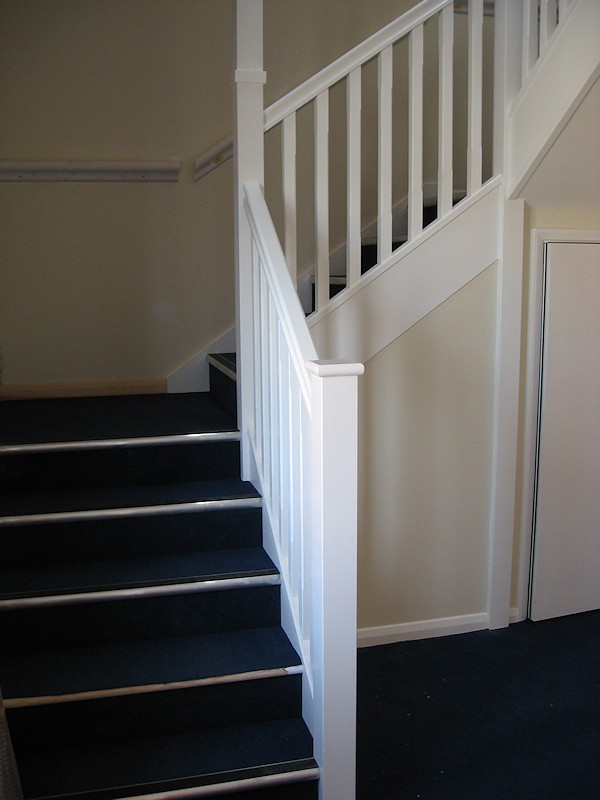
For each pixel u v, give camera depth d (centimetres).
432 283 299
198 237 367
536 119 284
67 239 353
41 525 251
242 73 263
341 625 202
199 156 356
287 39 367
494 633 323
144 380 372
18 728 211
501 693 277
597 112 276
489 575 324
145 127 353
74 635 236
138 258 362
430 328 303
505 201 302
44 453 272
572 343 323
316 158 278
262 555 262
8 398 358
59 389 363
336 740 205
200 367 376
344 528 199
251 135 268
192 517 263
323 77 273
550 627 329
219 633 246
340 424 195
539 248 314
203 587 241
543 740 250
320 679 205
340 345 290
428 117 388
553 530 331
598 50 257
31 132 342
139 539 260
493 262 307
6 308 352
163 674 221
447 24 288
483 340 311
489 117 393
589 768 237
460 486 317
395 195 389
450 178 298
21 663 228
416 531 314
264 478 262
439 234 297
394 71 380
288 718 229
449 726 258
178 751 213
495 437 317
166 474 284
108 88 347
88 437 280
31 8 334
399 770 235
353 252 288
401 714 264
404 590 316
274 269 235
